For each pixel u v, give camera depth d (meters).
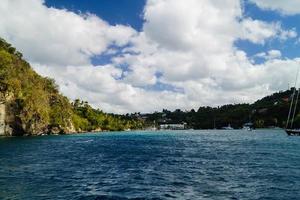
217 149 74.25
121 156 57.84
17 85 141.38
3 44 178.12
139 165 44.56
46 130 168.25
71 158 53.75
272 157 53.53
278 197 25.08
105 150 72.75
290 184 29.77
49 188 28.31
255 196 25.39
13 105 140.00
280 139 121.50
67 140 118.25
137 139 134.12
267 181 31.28
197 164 45.16
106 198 25.09
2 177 33.50
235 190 27.48
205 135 183.25
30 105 148.12
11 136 141.25
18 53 182.88
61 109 189.25
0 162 46.84
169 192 27.06
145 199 24.80
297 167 40.75
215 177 33.88
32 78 164.50
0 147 77.88
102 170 39.66
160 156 57.53
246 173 36.31
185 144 96.31
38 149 73.19
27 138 127.06
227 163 45.84
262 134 182.00
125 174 36.50
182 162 47.81
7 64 141.88
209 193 26.53
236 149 73.50
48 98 178.00
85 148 79.00
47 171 38.19
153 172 37.94
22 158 52.72
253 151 67.00
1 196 25.25
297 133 142.75
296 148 74.69
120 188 28.66
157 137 157.62
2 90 134.50
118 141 116.25
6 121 138.00
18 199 24.41
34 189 27.83
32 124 151.62
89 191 27.38
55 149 74.12
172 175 35.53
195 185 29.75
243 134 189.75
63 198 24.89
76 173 36.94
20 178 33.00
